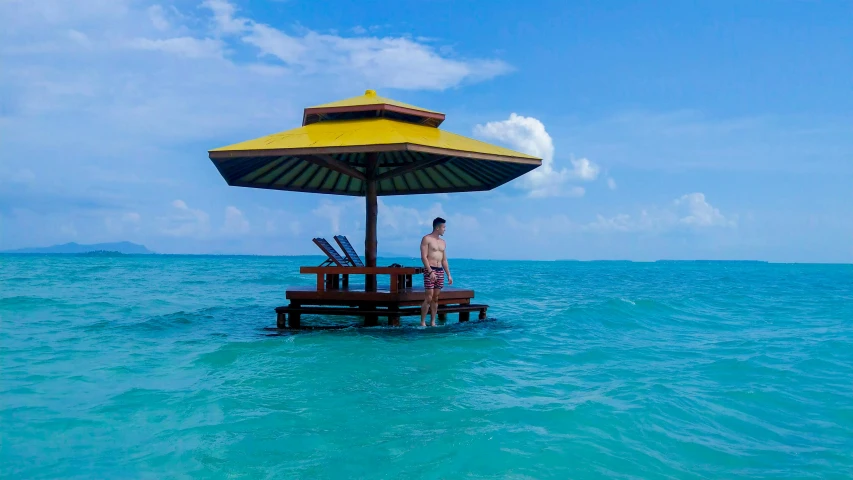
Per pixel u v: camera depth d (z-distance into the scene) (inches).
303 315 572.7
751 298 983.0
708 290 1266.0
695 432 211.9
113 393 264.4
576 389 276.1
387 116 464.1
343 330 450.0
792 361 361.1
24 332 472.4
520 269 3555.6
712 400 259.1
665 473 171.3
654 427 214.8
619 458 181.6
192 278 1574.8
